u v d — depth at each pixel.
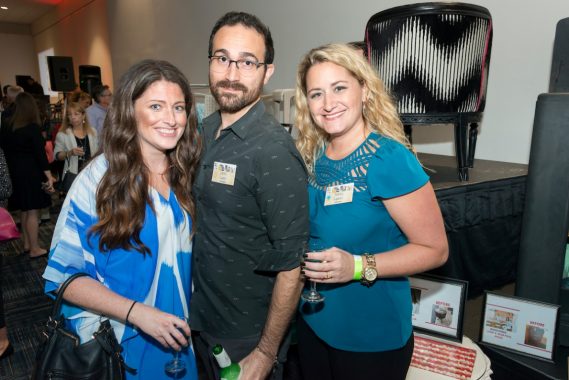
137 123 0.97
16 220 4.40
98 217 0.95
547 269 1.41
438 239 0.97
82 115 3.53
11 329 2.38
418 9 1.40
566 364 1.43
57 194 5.50
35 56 14.41
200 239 1.14
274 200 1.00
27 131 3.19
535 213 1.39
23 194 3.28
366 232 0.99
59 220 0.95
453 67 1.46
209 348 1.23
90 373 0.90
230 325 1.15
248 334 1.16
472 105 1.54
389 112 1.03
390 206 0.96
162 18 5.84
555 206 1.35
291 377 1.71
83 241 0.94
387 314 1.03
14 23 13.97
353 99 1.00
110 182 0.94
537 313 1.46
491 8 2.22
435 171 1.81
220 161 1.06
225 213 1.07
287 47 3.66
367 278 0.94
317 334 1.10
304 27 3.43
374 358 1.04
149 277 1.00
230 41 1.04
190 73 5.35
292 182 1.00
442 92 1.47
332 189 1.02
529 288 1.46
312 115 1.07
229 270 1.11
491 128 2.30
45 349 0.92
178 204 1.08
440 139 2.54
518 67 2.14
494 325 1.54
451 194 1.48
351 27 3.00
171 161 1.09
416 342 1.52
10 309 2.62
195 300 1.22
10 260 3.40
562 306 1.48
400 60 1.46
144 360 1.03
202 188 1.10
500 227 1.68
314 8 3.30
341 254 0.93
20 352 2.15
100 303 0.91
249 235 1.08
